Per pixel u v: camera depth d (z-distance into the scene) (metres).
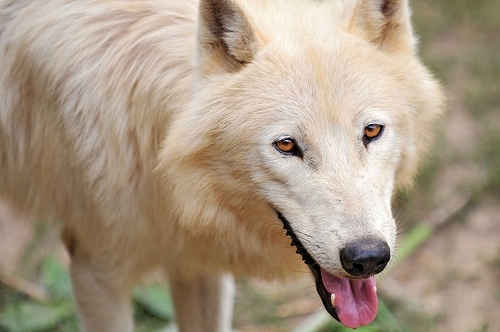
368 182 7.61
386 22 8.20
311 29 8.09
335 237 7.41
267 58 7.87
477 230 13.63
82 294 9.35
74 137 8.63
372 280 8.07
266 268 9.00
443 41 17.31
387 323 11.78
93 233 9.02
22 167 9.34
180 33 8.44
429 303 12.57
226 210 8.31
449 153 14.75
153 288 12.47
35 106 8.91
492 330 12.07
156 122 8.42
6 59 9.00
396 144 8.05
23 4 9.02
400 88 8.07
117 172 8.55
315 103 7.68
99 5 8.76
